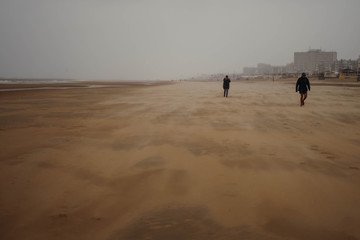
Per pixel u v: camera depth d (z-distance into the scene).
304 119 7.68
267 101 13.91
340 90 26.78
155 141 4.88
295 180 2.94
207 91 26.84
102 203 2.40
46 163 3.56
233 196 2.53
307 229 1.97
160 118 7.84
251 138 5.14
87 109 10.30
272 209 2.27
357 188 2.73
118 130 5.97
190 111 9.61
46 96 18.72
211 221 2.08
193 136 5.32
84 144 4.64
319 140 4.97
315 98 15.85
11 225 2.03
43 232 1.94
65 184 2.83
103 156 3.89
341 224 2.04
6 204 2.38
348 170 3.28
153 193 2.60
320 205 2.35
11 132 5.75
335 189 2.70
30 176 3.07
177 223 2.05
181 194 2.58
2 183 2.86
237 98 16.28
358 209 2.28
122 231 1.95
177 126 6.48
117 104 12.41
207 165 3.47
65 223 2.07
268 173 3.16
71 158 3.79
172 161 3.65
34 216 2.17
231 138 5.13
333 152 4.12
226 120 7.46
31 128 6.22
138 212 2.23
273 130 5.97
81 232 1.94
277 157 3.84
